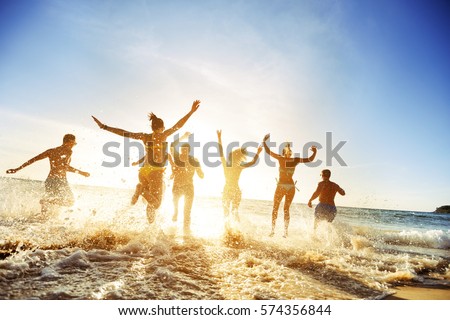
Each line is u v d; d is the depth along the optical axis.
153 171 4.88
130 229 4.79
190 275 2.99
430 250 6.36
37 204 7.32
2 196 7.68
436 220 24.20
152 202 4.83
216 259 3.65
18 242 3.46
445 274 3.98
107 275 2.75
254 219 11.04
